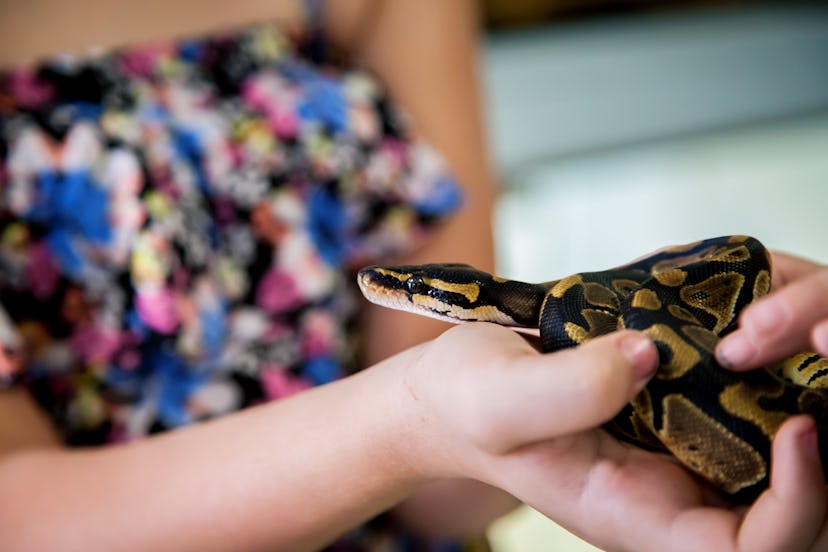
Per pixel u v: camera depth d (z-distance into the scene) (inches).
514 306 21.8
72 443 24.7
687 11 93.7
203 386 25.5
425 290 22.7
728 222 73.3
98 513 19.7
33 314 23.9
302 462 18.1
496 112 83.7
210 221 25.7
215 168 26.3
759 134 88.1
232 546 19.0
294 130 27.1
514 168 81.6
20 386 23.5
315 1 29.7
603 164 81.8
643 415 17.0
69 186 24.0
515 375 14.4
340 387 18.5
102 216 24.1
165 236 24.0
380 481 17.7
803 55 91.6
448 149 29.8
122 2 26.8
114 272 24.0
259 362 26.1
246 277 26.2
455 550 27.8
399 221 28.3
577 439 15.3
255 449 18.8
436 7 30.2
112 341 24.2
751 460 16.2
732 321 19.0
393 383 16.7
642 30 91.3
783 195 76.6
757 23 93.3
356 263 28.7
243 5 29.0
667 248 21.4
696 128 86.0
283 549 19.1
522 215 76.5
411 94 30.0
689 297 18.7
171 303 23.9
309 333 26.8
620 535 15.3
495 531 45.4
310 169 27.1
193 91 26.8
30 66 24.8
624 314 18.1
